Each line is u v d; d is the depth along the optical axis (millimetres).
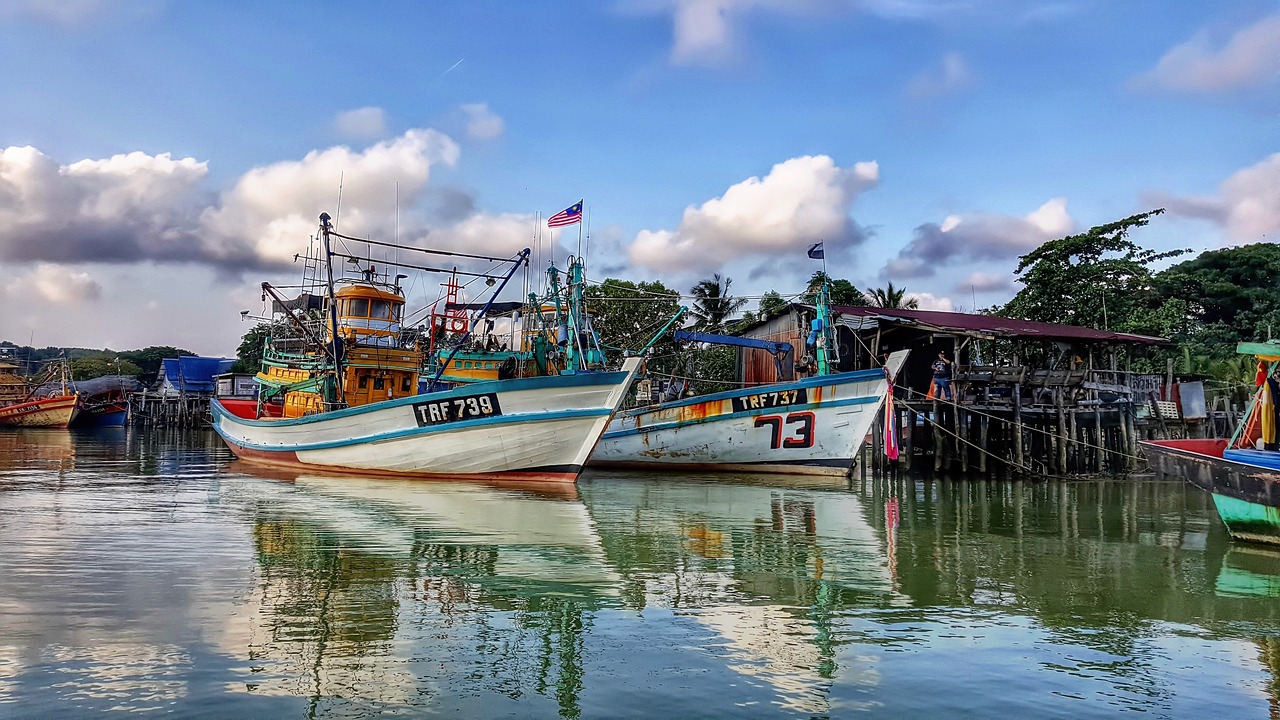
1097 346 33000
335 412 23500
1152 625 8648
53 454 34000
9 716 5879
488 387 21125
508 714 6102
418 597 9398
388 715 6039
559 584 10141
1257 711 6418
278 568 10812
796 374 31469
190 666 6969
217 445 42500
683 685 6738
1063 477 26438
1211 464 14320
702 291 49156
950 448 28891
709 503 18656
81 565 10812
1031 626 8555
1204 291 49438
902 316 30734
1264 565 11867
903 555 12375
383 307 26828
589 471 28719
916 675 7074
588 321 25578
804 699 6504
